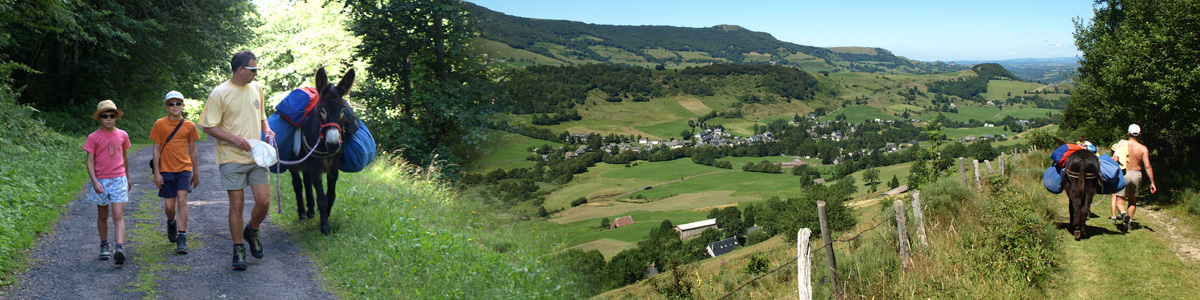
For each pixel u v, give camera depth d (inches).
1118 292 271.3
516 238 324.5
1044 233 324.2
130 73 946.1
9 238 209.8
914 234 336.5
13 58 799.1
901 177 4084.6
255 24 1057.5
